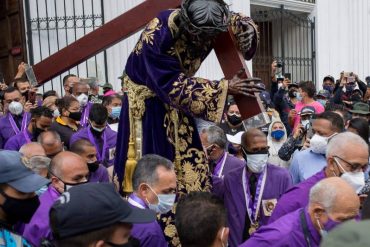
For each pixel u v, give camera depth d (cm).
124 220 206
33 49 1072
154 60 310
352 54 1544
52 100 704
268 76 1495
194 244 244
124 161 345
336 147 336
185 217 246
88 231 199
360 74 1545
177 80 307
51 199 340
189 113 315
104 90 910
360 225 131
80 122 666
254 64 1464
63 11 1053
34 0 1068
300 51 1494
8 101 659
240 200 417
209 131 478
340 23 1530
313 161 462
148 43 312
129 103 337
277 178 417
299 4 1452
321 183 276
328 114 454
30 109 647
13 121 659
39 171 388
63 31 1056
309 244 278
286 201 339
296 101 910
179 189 333
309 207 281
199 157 341
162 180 302
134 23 365
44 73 405
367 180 354
